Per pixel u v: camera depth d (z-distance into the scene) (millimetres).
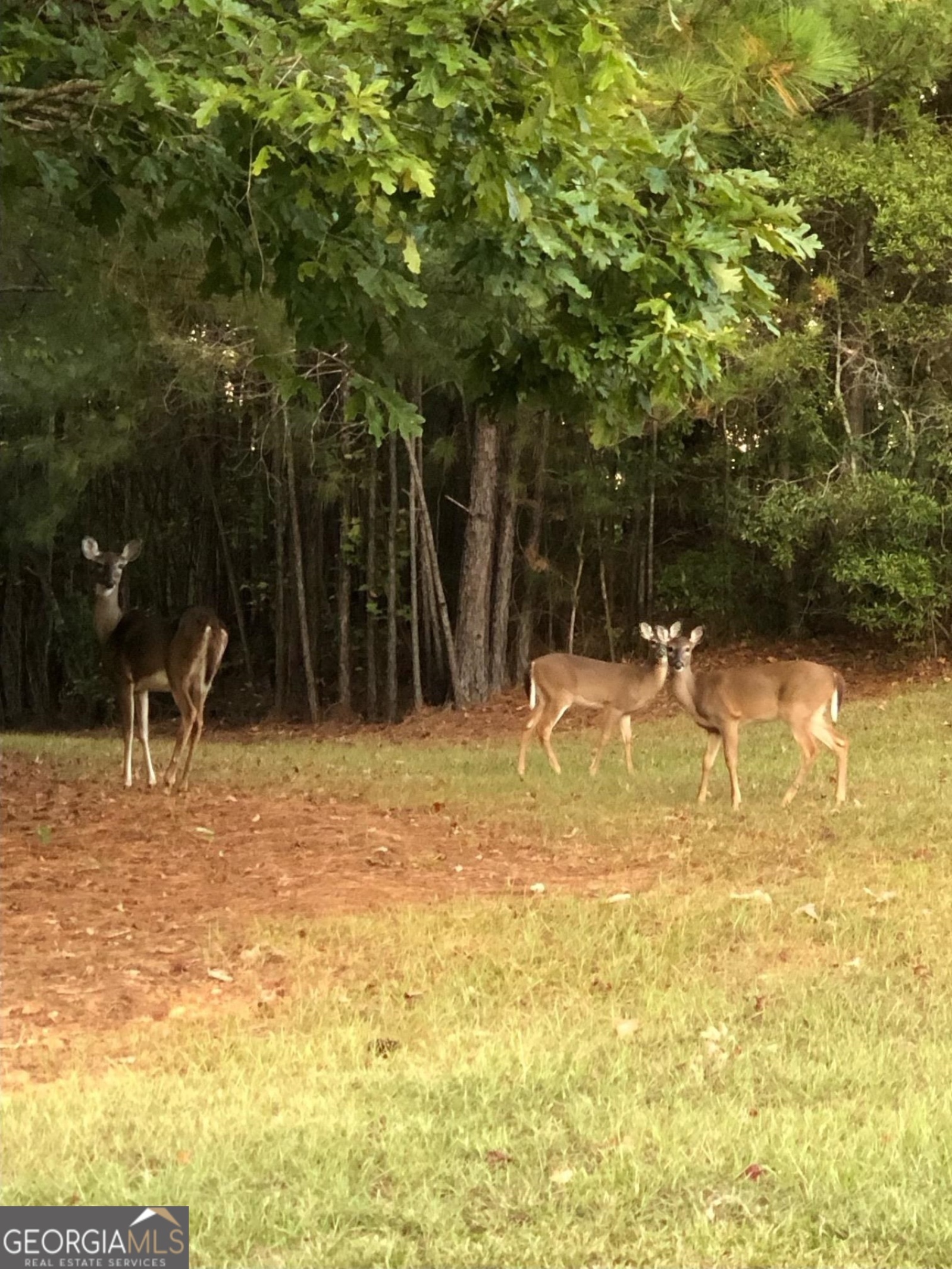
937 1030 6324
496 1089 5562
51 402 18547
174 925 8469
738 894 8680
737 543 22625
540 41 6727
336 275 7969
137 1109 5469
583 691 14359
